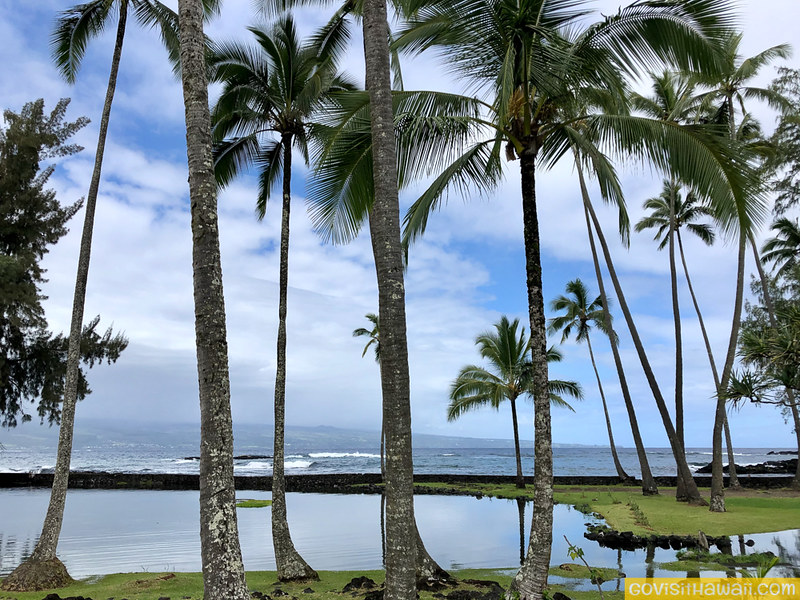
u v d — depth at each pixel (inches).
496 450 6565.0
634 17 318.0
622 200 420.8
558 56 296.5
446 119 331.9
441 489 1380.4
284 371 451.2
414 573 225.1
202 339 217.3
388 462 230.2
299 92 477.7
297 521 845.8
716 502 746.8
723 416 761.6
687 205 1151.0
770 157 785.6
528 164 341.1
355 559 546.3
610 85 334.6
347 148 362.0
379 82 249.8
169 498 1231.5
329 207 382.3
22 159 829.8
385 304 235.1
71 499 1200.8
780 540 568.7
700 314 1179.9
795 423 1163.9
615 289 953.5
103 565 526.0
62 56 547.8
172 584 411.5
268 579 432.1
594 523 741.9
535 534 312.8
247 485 1590.8
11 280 742.5
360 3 453.7
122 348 918.4
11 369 861.8
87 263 498.6
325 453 4970.5
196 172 225.8
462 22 324.5
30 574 419.2
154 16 526.9
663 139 329.1
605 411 1470.2
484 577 426.9
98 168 507.2
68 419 468.1
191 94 231.5
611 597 350.9
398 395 230.5
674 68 339.0
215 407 214.1
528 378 1328.7
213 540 206.2
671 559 495.5
